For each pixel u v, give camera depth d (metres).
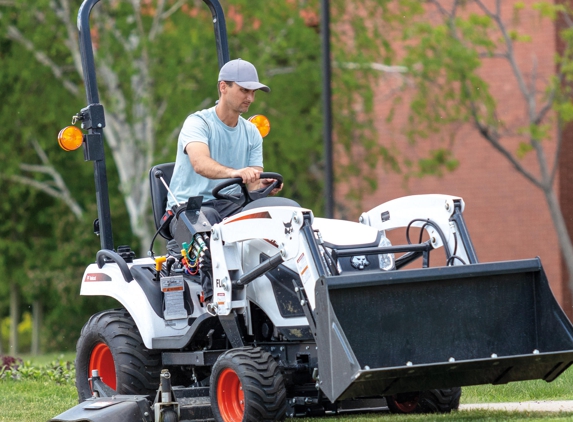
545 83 74.00
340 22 88.50
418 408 22.58
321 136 90.81
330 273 19.25
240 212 21.25
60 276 111.06
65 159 110.19
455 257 20.78
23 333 168.12
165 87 86.44
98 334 23.77
